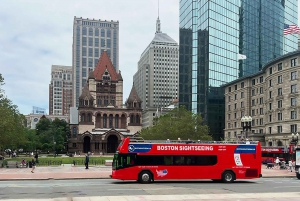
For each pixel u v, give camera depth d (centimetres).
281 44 13788
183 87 11456
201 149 3378
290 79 7706
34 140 12619
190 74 11256
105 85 15825
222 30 11312
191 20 11425
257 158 3450
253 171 3422
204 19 11112
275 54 13362
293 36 14762
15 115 8481
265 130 8838
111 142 14575
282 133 7838
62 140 13662
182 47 11681
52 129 13888
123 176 3225
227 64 11431
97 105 15550
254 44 12481
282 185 3086
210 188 2777
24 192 2464
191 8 11475
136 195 2264
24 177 3762
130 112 15075
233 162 3403
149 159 3281
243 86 10388
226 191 2552
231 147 3428
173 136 8169
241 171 3403
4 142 6650
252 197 2178
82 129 14450
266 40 13000
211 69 10944
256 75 9850
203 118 10919
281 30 13788
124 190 2592
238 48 11850
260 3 12875
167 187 2845
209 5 10906
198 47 11181
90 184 3108
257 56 12544
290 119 7619
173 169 3297
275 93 8275
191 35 11388
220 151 3403
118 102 15888
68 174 4172
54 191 2525
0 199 2066
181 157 3338
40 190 2589
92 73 15762
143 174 3244
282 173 4600
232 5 11769
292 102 7631
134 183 3247
